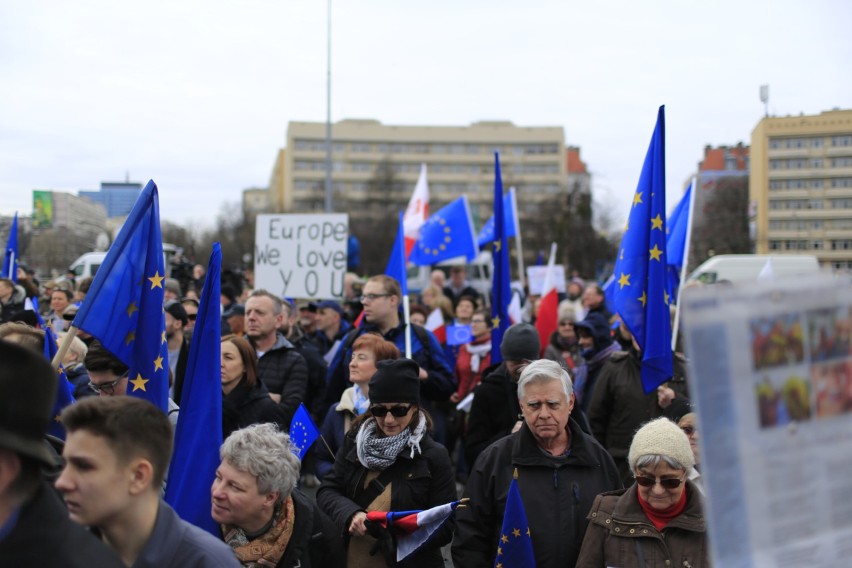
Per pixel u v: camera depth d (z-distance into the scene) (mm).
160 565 2195
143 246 3518
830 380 1307
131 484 2148
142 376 3467
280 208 73812
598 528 3311
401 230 7879
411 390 3855
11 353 1660
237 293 12141
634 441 3252
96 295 3389
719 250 45688
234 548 3129
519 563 3363
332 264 9148
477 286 32500
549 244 49875
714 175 53219
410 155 104938
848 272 1333
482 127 105750
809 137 49469
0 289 9141
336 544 3482
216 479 3166
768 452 1287
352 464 3977
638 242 5344
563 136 105500
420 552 3814
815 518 1299
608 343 7281
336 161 103312
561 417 3625
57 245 25031
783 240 49094
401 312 7465
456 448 8648
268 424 3295
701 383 1270
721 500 1273
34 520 1656
